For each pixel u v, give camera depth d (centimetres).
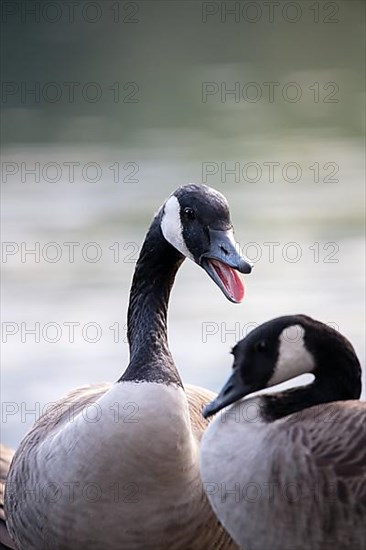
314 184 2359
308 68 3331
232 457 656
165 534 738
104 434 727
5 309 1705
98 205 2214
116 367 1477
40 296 1761
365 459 631
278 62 3375
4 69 3170
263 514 649
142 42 3309
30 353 1534
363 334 1520
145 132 2789
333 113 2961
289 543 649
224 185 2381
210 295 1756
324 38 3453
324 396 683
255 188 2342
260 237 2005
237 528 663
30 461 768
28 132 2786
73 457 733
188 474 735
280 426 655
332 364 683
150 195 2269
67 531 743
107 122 2881
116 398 733
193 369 1431
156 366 754
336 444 638
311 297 1700
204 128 2845
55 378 1436
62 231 2067
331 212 2144
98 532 737
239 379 679
